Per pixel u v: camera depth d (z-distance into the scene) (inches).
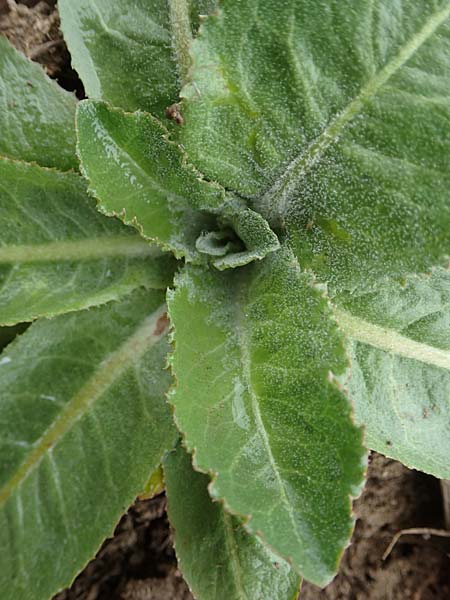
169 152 6.4
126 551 9.5
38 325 7.1
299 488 5.4
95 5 7.4
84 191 7.0
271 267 6.8
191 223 7.1
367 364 7.5
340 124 6.5
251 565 7.2
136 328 7.4
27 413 6.8
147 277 7.3
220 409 6.0
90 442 6.9
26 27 9.0
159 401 7.2
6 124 7.2
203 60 6.3
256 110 6.6
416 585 10.2
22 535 6.6
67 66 9.2
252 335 6.5
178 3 7.5
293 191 7.0
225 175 7.0
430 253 6.3
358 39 6.3
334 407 5.5
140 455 6.9
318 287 6.2
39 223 6.9
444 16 6.1
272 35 6.3
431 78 6.2
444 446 7.6
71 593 9.2
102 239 7.1
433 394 7.6
